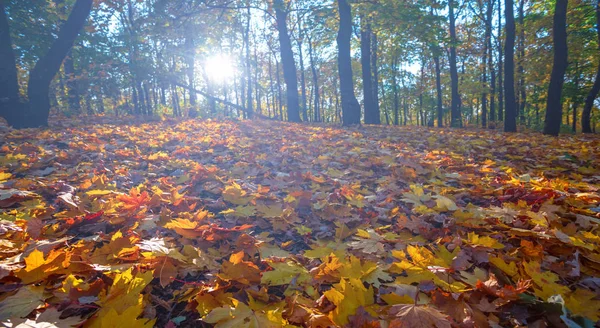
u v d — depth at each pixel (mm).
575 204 2486
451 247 1869
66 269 1407
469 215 2248
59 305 1207
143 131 6949
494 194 2922
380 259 1819
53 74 7500
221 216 2537
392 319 1232
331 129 8570
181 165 3971
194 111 19531
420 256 1662
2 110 6832
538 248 1804
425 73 37125
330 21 16391
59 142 4977
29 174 3338
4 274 1277
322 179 3348
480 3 20578
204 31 16547
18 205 2473
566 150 5430
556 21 9547
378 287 1491
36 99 7270
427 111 42031
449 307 1333
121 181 3186
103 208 2318
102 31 12227
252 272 1558
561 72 9641
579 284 1584
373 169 4102
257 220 2447
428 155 4688
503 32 22609
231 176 3590
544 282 1470
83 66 13258
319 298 1403
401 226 2240
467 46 25016
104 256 1599
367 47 15391
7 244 1607
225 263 1539
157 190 2672
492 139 7188
